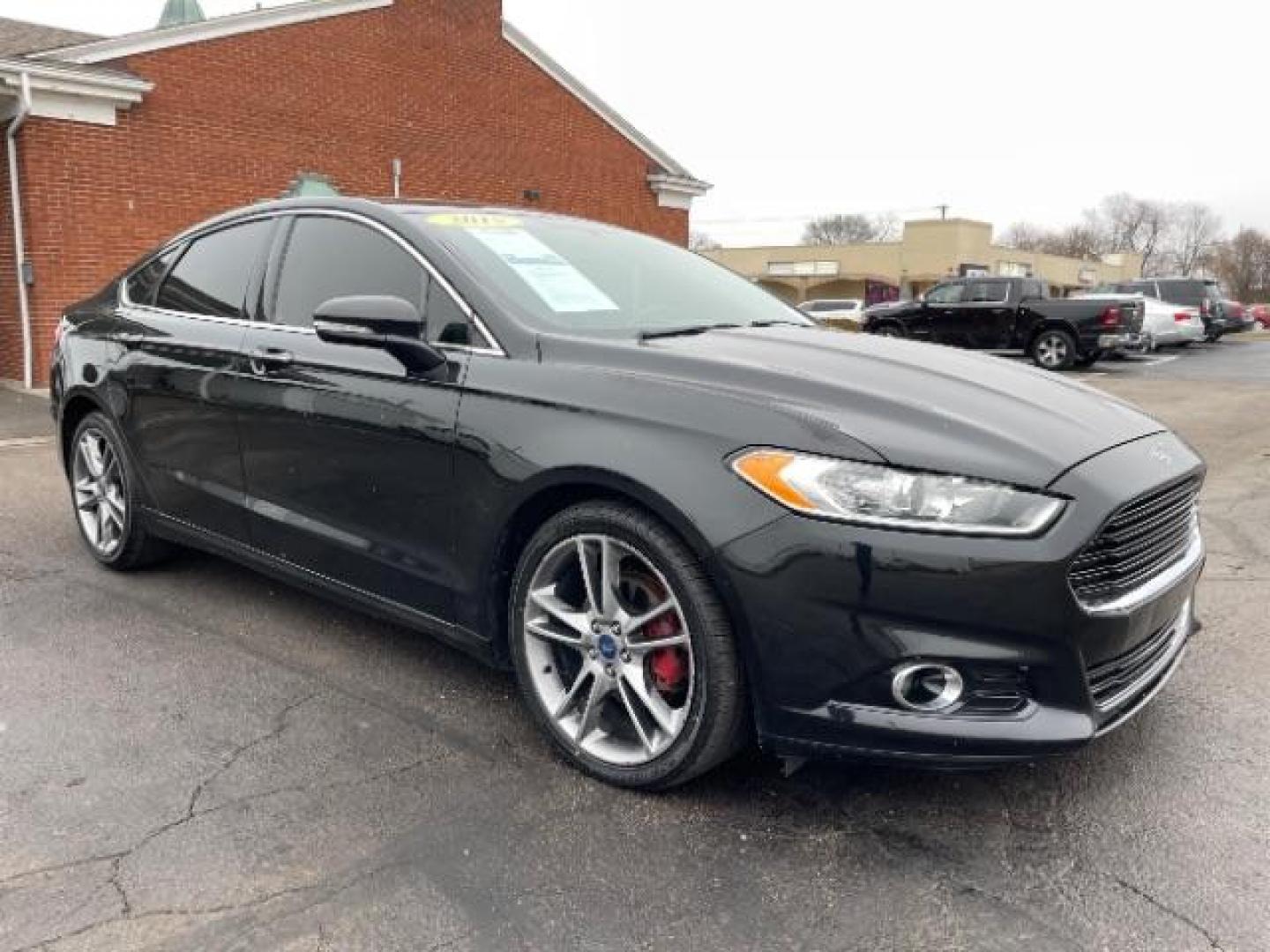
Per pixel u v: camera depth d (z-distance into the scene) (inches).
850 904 89.2
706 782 109.5
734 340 121.8
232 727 121.6
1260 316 1533.0
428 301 124.2
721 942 84.2
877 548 89.9
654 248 159.3
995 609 89.3
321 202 143.5
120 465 171.3
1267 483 275.1
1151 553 103.3
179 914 87.0
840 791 108.0
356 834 99.3
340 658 142.9
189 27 494.3
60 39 610.2
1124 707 101.4
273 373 137.7
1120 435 106.0
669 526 99.8
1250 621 159.9
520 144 681.0
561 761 114.3
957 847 97.8
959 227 2101.4
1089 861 95.4
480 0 641.0
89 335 177.2
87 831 99.1
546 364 111.7
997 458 92.3
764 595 93.4
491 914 87.6
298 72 547.8
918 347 131.9
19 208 448.5
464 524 115.6
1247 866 94.5
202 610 161.0
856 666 91.8
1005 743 90.5
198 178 508.4
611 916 87.5
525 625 112.9
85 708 126.0
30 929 84.7
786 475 93.0
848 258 2229.3
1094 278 2733.8
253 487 143.9
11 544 198.2
